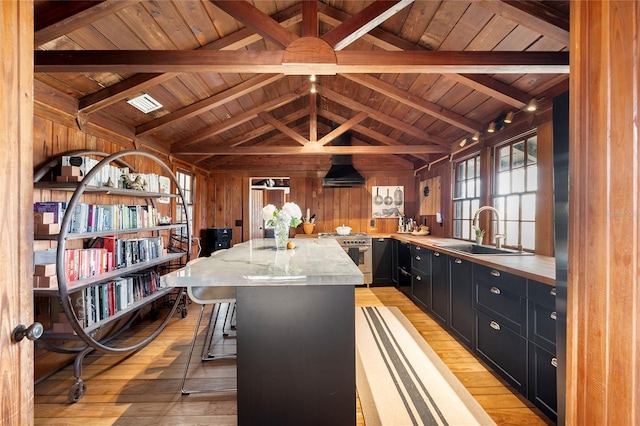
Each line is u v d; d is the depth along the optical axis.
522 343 1.99
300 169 6.02
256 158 6.01
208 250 5.67
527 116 2.87
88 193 2.85
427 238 4.55
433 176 5.20
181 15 2.29
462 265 2.78
